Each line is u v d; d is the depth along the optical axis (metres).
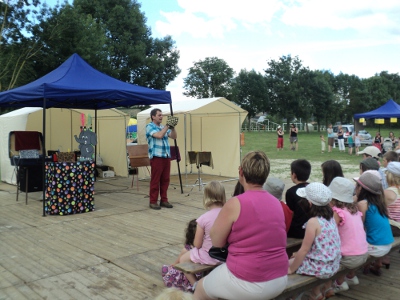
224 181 10.26
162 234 5.35
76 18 25.52
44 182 6.46
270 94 54.41
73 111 11.69
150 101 8.29
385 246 3.56
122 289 3.54
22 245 4.89
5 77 23.39
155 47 37.06
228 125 11.01
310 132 52.69
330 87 54.25
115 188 9.32
